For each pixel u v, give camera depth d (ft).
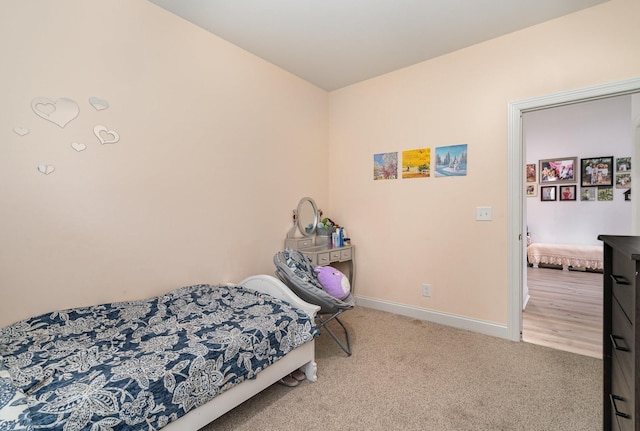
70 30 5.96
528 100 8.11
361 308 11.35
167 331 5.44
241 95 9.18
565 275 16.71
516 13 7.50
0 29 5.20
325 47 9.08
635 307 2.82
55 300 5.83
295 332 6.12
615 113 16.92
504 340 8.52
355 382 6.49
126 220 6.81
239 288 7.88
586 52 7.37
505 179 8.57
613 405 4.00
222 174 8.73
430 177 9.90
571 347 8.11
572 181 18.75
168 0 7.03
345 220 12.08
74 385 3.77
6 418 3.09
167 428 4.15
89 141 6.24
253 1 7.04
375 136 11.16
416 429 5.12
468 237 9.23
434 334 8.92
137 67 6.93
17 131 5.39
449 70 9.44
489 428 5.14
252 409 5.64
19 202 5.43
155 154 7.29
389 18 7.68
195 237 8.13
